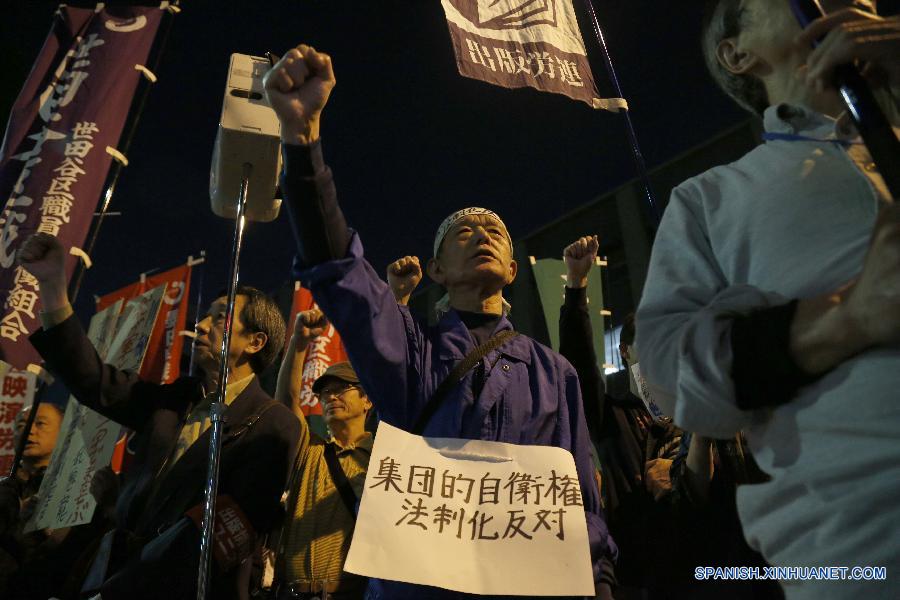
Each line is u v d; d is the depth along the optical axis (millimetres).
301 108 1440
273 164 1920
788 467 836
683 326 951
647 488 2246
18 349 3156
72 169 3520
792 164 992
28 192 3436
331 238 1514
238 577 2035
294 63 1438
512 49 2684
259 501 2127
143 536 2033
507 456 1522
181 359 4301
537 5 2775
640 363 1041
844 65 816
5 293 3203
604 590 1570
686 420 919
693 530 1991
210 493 1446
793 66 1129
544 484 1492
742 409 852
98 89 3766
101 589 1827
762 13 1180
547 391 1765
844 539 750
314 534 2971
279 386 3211
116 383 2439
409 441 1517
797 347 802
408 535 1372
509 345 1809
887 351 759
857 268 845
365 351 1572
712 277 1031
